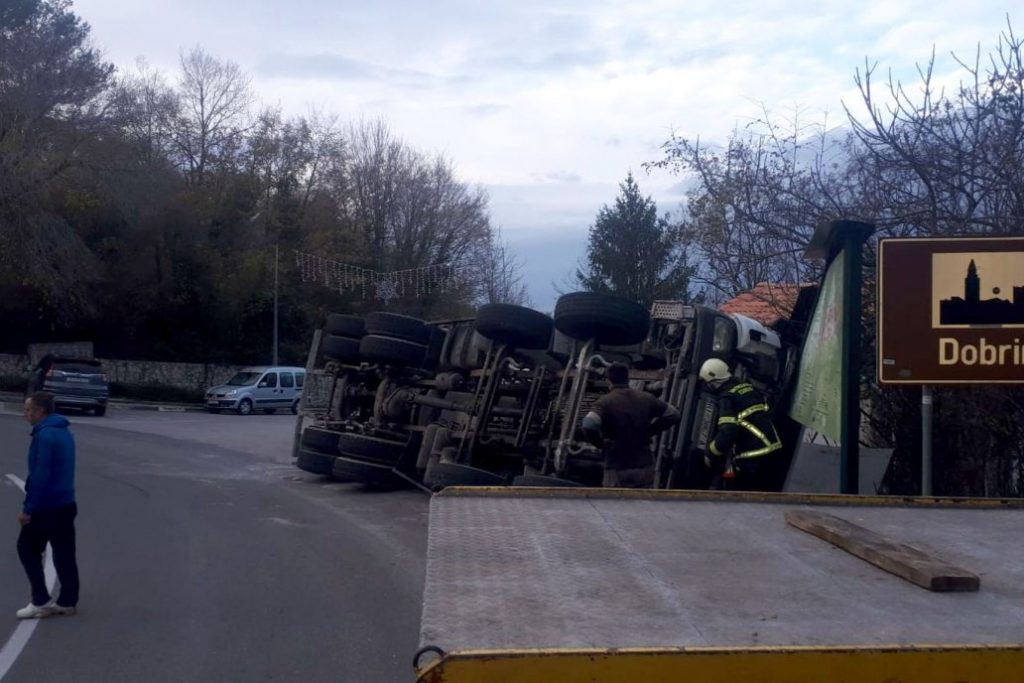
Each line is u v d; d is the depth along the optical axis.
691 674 2.11
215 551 10.66
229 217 47.25
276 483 16.27
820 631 2.31
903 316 7.20
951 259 7.17
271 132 49.91
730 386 8.20
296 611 8.14
